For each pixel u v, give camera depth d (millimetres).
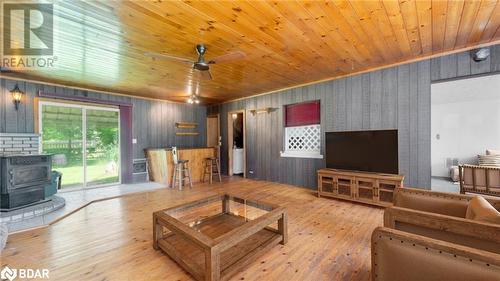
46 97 4387
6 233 2197
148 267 1932
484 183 3264
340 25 2406
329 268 1900
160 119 6371
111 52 2975
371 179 3512
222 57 2729
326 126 4559
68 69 3646
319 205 3648
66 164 4738
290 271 1859
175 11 2066
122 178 5590
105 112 5387
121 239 2469
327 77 4418
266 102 5719
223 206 3006
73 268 1911
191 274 1804
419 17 2271
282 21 2301
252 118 6078
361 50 3109
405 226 1694
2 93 3902
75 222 2977
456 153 6344
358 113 4121
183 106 6941
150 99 6152
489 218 1431
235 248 2086
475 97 5754
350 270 1869
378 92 3889
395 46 3006
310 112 4977
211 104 7324
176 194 4496
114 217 3176
